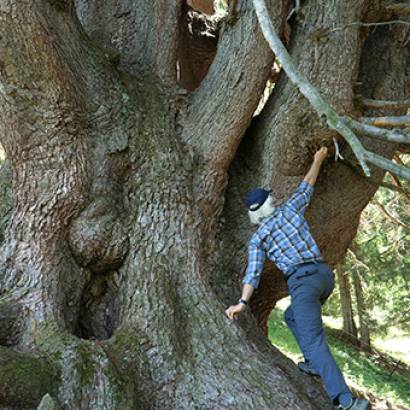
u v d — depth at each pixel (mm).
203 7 8562
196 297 4879
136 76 6047
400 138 3994
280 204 5801
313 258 4422
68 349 4133
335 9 5242
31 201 4969
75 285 4969
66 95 4855
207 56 7527
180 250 5074
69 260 4984
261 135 5957
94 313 5141
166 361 4398
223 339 4613
